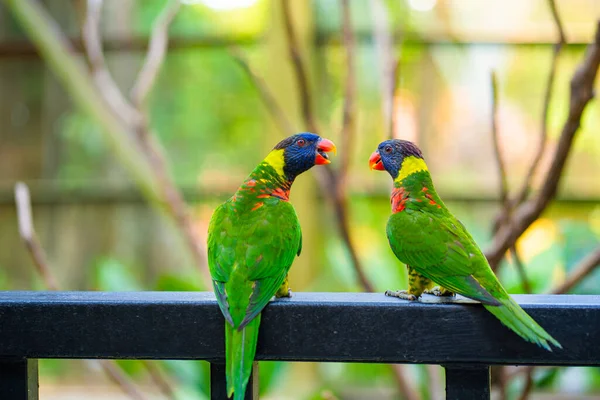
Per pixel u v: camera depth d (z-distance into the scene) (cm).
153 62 828
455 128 1166
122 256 1252
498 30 1135
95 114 827
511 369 628
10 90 1269
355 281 845
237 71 1252
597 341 299
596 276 785
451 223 400
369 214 1124
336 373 1047
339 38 1121
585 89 521
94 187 1250
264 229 380
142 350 317
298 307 315
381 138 1168
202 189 1223
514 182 1143
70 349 317
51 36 826
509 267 828
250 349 309
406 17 954
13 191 1264
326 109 1125
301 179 1012
